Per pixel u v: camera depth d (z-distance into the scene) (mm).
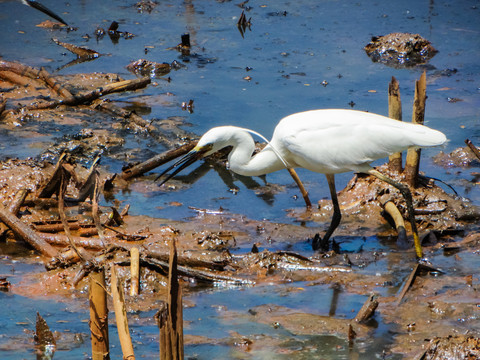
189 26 24031
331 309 9094
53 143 14773
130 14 25312
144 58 20781
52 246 10695
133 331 8406
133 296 9219
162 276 9766
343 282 9883
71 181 12805
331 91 18281
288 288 9711
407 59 20953
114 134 15469
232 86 18719
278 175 14211
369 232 11703
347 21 24719
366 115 10859
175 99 17766
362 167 10680
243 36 23062
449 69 19969
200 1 27281
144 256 9914
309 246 11180
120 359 7797
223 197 13078
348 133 10477
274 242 11297
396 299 9312
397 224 11477
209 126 16000
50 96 17453
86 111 16828
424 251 10867
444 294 9375
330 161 10547
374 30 23578
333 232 11672
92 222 11422
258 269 10188
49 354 7887
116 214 11461
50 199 11922
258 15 25438
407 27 23844
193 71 19891
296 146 10609
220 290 9664
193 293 9539
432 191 12492
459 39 22688
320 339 8336
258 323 8719
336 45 22156
